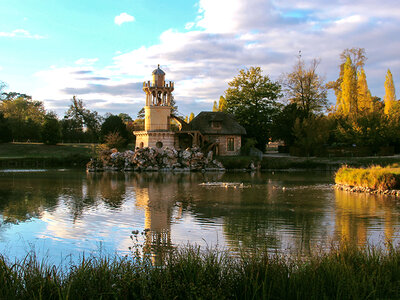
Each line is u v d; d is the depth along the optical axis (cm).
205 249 1466
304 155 7731
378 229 1841
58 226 1941
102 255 1420
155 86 7375
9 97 14938
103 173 5953
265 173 5988
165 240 1642
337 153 7506
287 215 2214
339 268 952
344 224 1959
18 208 2484
